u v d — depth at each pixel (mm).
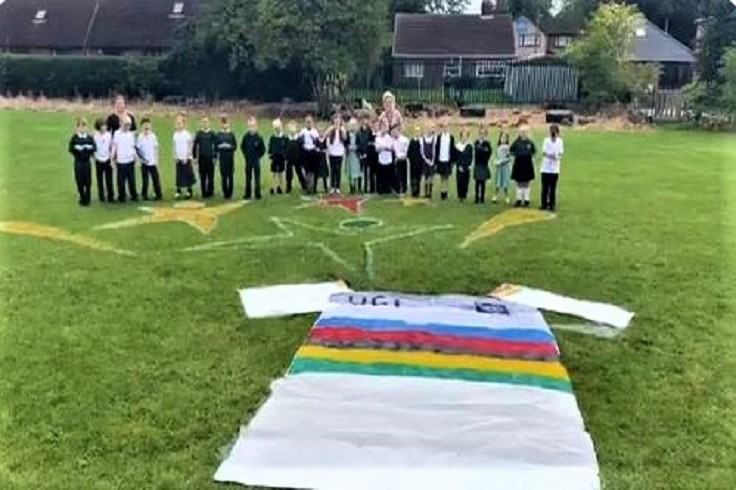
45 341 6691
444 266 9148
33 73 30906
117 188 12336
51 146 17578
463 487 4801
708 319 7582
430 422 5488
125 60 30719
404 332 7000
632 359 6676
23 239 9797
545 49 39031
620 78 27250
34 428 5320
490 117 24609
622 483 4879
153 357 6465
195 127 21578
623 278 8789
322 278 8633
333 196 12734
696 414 5746
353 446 5195
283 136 13117
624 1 35219
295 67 29172
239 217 11195
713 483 4902
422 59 33625
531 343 6836
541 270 9047
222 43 29172
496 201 12578
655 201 12734
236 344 6777
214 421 5477
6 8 38344
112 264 8883
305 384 5980
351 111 24500
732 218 11594
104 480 4781
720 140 20891
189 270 8734
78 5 38125
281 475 4883
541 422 5516
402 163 12906
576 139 20781
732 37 26688
